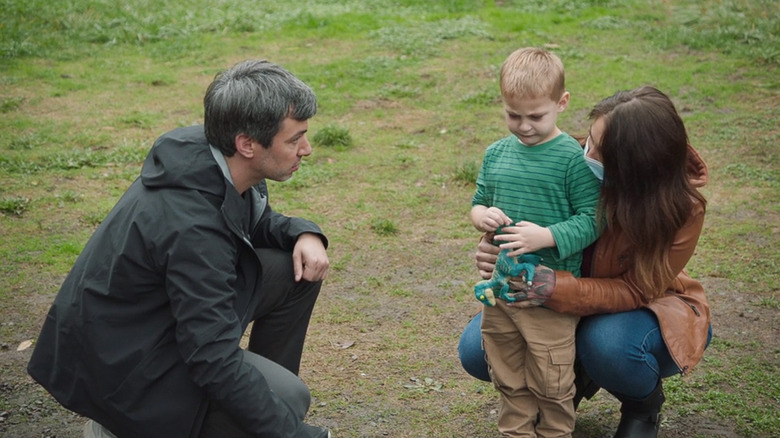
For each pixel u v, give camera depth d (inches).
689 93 331.0
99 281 105.2
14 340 170.1
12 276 198.1
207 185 105.3
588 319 120.1
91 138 293.7
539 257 114.4
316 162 275.9
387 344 167.8
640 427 123.6
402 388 151.3
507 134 300.7
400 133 304.2
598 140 112.0
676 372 124.6
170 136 108.8
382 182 260.2
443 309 183.0
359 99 340.5
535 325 115.8
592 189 112.6
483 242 121.9
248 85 104.0
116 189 254.4
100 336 104.9
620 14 457.7
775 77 345.7
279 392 110.7
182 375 106.0
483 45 408.5
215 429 109.0
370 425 139.6
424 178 263.1
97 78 370.3
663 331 117.0
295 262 123.7
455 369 157.8
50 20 443.2
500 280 114.5
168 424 106.3
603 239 117.0
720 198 240.4
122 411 106.3
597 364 117.6
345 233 223.9
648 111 107.8
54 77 367.9
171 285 102.0
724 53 384.5
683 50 392.5
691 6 455.8
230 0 505.0
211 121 105.3
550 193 113.2
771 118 301.3
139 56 408.5
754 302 179.8
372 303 186.2
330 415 142.8
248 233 122.6
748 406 141.0
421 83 357.4
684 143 110.3
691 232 115.4
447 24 441.1
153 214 103.3
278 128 105.2
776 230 217.2
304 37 435.2
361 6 493.4
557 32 428.5
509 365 121.5
